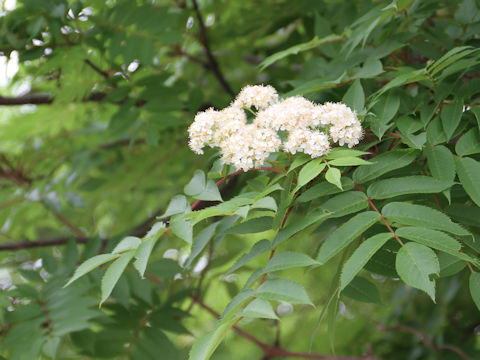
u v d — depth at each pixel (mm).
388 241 521
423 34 686
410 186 527
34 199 1069
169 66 1072
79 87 876
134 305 814
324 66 721
